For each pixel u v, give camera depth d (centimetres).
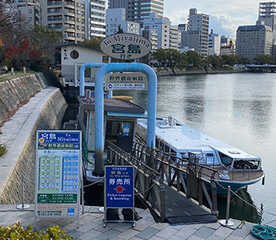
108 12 18138
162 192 1068
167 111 5388
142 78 1770
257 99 7144
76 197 977
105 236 921
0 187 1194
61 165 968
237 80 13388
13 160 1523
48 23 11644
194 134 2341
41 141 959
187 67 17500
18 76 4281
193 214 1084
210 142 2125
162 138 2183
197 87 9806
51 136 960
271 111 5591
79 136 966
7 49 5331
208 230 964
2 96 2958
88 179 1692
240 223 1007
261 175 1780
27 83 4453
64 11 11425
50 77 6800
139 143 1939
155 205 1184
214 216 1060
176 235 931
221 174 1741
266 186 2184
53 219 1012
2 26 4388
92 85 5253
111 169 975
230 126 4350
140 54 1798
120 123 1933
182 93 8094
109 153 1947
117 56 1792
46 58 7044
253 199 1962
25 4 11444
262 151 3166
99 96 1677
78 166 973
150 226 986
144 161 1798
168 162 1568
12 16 5234
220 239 909
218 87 9944
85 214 1053
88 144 1934
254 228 951
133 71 1725
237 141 3559
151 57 16325
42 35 7806
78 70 5791
